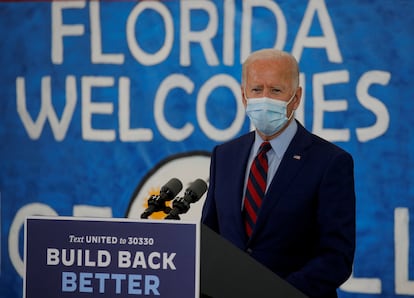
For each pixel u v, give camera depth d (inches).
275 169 339.6
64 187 557.9
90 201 553.9
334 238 316.2
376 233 503.2
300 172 328.5
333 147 335.0
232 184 343.0
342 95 508.1
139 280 226.4
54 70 557.9
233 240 333.1
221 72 530.6
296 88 334.6
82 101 553.9
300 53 515.5
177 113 538.0
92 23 551.8
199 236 222.7
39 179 562.3
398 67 499.2
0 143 566.9
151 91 542.0
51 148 559.2
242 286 235.6
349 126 506.6
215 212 353.7
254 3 524.7
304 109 514.3
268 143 340.8
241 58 527.2
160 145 541.6
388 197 501.7
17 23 564.1
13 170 566.3
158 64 540.4
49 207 560.1
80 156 554.9
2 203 566.3
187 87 536.4
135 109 545.0
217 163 357.1
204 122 533.3
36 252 234.5
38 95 561.0
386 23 500.7
